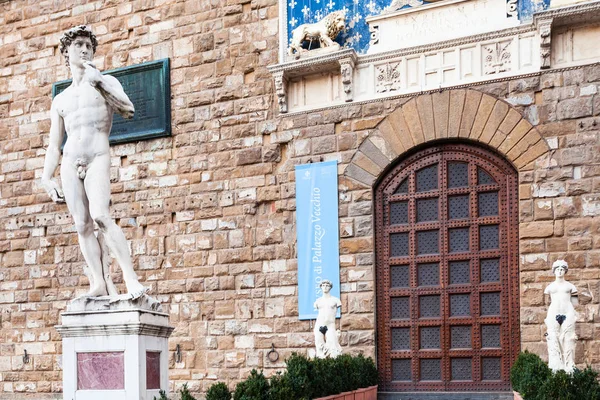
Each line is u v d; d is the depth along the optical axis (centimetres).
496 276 1578
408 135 1658
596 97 1509
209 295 1812
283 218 1758
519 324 1536
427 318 1620
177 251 1862
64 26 2073
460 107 1612
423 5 1666
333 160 1719
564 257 1494
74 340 1082
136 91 1944
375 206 1695
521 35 1574
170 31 1934
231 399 1057
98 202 1106
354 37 1736
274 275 1752
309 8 1783
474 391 1559
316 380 1225
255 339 1752
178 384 1811
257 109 1817
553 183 1522
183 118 1895
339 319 1666
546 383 1096
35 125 2084
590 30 1530
